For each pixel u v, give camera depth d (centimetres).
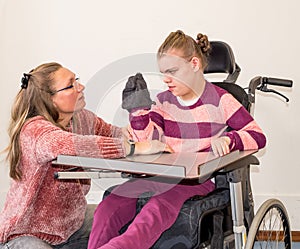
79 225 188
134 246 148
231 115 177
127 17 295
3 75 305
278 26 282
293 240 288
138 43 296
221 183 175
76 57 302
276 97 288
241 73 288
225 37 288
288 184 293
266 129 291
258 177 295
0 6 300
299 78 284
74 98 175
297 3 279
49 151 153
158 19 292
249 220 179
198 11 288
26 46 304
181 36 178
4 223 169
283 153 292
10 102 304
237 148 161
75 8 298
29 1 300
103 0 295
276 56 285
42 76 176
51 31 301
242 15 284
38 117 172
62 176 152
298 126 288
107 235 164
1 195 307
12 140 170
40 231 174
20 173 169
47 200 174
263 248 261
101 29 298
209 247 170
